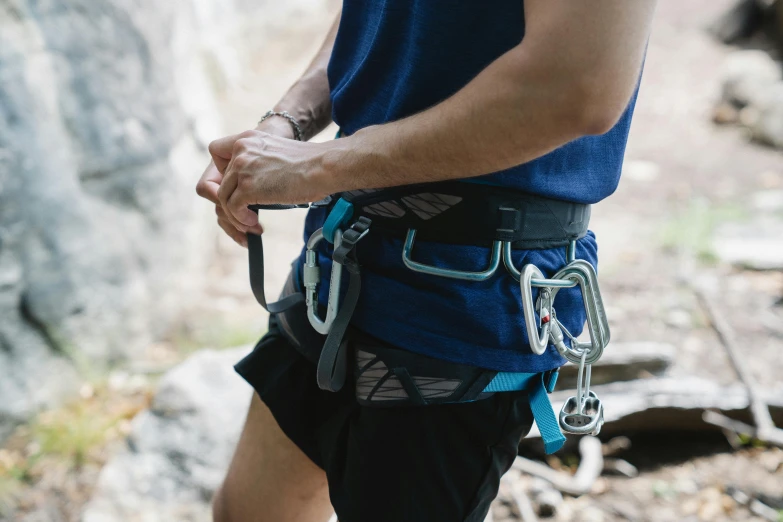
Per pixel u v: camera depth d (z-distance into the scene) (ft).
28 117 9.25
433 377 3.15
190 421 8.00
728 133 22.39
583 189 3.19
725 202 17.49
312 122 4.09
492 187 2.99
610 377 8.71
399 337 3.17
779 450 8.04
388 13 3.05
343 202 3.22
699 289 12.59
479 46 2.81
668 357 8.86
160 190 11.78
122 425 9.34
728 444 8.23
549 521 7.23
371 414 3.33
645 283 13.11
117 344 10.64
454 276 3.03
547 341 3.10
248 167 3.14
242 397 8.26
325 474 3.95
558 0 2.33
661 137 22.43
